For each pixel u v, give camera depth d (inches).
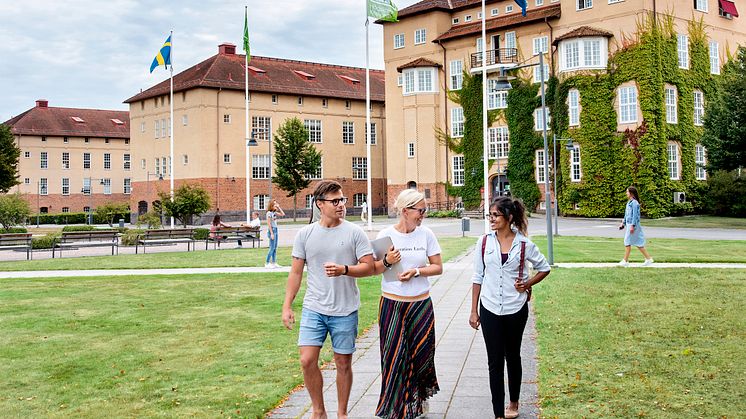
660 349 332.2
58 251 1154.7
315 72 2817.4
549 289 539.5
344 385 237.0
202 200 1565.0
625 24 1844.2
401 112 2391.7
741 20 2117.4
